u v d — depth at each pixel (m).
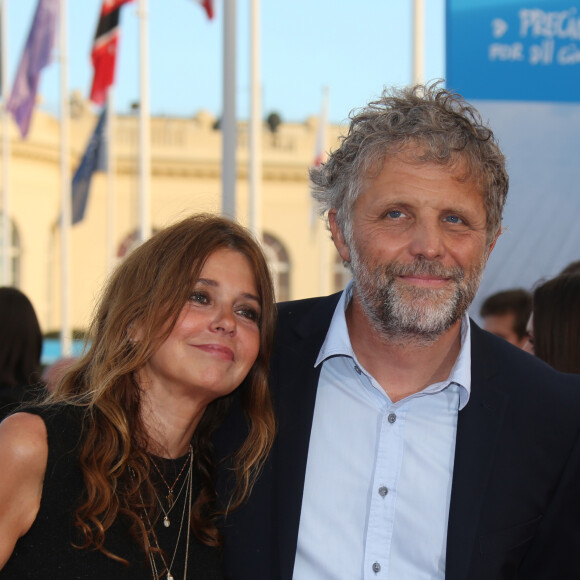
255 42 9.12
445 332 1.94
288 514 1.92
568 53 3.78
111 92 13.11
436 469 1.94
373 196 1.90
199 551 1.85
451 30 3.79
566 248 3.78
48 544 1.62
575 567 1.90
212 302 1.84
